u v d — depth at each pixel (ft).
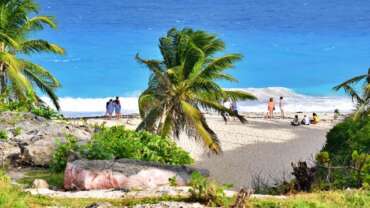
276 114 211.41
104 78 300.61
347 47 362.74
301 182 59.88
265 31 400.88
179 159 79.51
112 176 59.57
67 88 282.56
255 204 45.50
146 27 410.52
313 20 433.48
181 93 121.29
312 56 345.92
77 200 48.78
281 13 463.83
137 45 359.46
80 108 247.29
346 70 320.50
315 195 51.42
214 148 116.98
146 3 512.22
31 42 149.79
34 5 145.28
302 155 136.56
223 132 165.48
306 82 302.04
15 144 80.43
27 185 62.34
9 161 75.46
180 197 48.62
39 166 74.69
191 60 120.67
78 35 378.94
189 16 455.22
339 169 69.36
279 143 150.71
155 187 59.21
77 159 68.33
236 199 44.88
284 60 338.75
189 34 127.54
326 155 63.93
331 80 304.71
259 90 278.46
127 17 442.50
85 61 326.65
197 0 535.60
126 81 296.71
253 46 363.76
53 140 78.89
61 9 466.29
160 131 119.14
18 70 135.23
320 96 274.16
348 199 49.96
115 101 185.57
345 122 108.68
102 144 70.90
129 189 57.16
